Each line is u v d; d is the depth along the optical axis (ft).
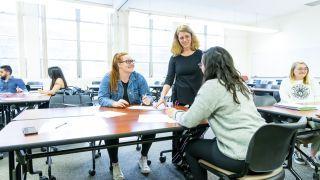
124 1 21.52
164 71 30.48
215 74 4.43
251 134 3.94
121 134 4.02
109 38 26.25
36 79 23.18
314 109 7.13
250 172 4.04
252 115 4.22
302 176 7.29
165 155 9.11
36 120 5.02
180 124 4.63
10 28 22.71
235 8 25.53
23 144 3.38
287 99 9.29
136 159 8.74
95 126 4.51
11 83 14.01
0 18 22.30
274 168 4.11
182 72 7.18
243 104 4.25
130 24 27.40
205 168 4.66
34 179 7.01
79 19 25.66
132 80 7.70
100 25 26.48
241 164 3.86
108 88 7.47
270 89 19.16
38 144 3.45
